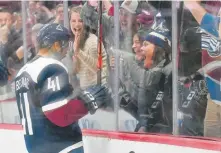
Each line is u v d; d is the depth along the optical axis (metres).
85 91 7.41
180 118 7.52
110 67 8.18
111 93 8.16
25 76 7.18
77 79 8.04
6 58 9.23
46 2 8.77
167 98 7.66
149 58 7.85
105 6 8.19
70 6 8.53
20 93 7.26
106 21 8.20
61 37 7.18
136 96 7.98
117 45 8.12
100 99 7.46
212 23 7.27
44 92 6.99
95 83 8.14
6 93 9.31
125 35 8.05
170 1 7.61
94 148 8.17
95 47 8.27
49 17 8.74
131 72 8.02
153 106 7.82
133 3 7.95
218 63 7.23
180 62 7.53
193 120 7.43
